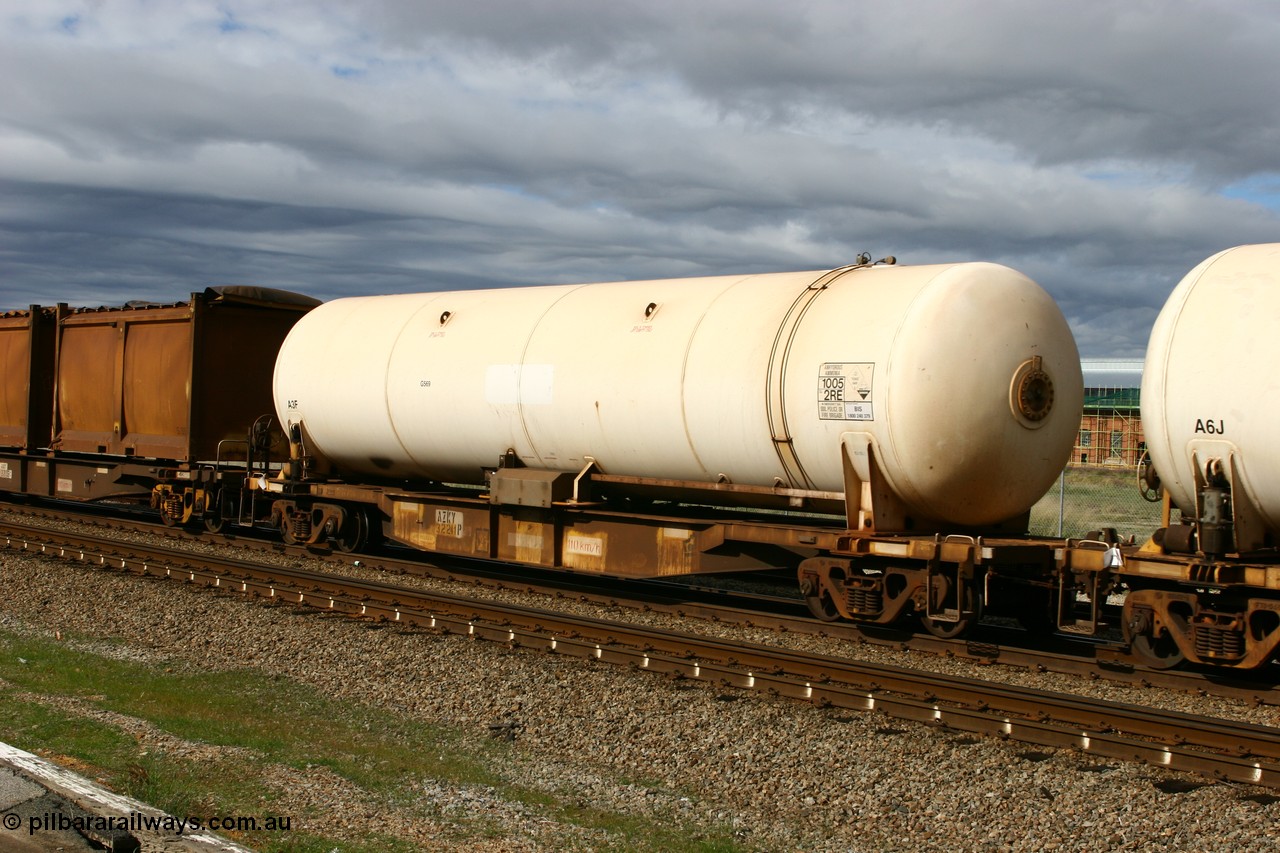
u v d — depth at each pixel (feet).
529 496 43.01
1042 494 36.83
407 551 57.06
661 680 30.60
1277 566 28.25
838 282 37.55
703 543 39.52
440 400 46.16
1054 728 25.07
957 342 33.76
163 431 60.23
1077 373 36.40
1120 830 20.40
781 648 33.50
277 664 33.01
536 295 46.39
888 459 34.58
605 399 40.65
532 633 34.58
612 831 20.79
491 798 22.27
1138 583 32.50
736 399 37.35
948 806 21.80
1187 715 25.46
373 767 23.99
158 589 43.60
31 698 27.76
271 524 57.93
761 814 21.98
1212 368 29.14
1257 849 19.52
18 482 70.33
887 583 35.53
